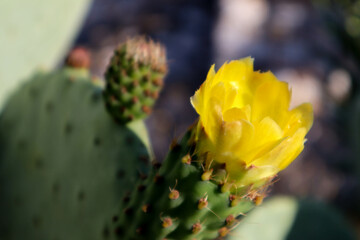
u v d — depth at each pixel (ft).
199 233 1.47
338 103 5.40
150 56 1.86
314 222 2.90
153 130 5.25
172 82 5.59
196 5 6.23
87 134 2.04
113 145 1.93
